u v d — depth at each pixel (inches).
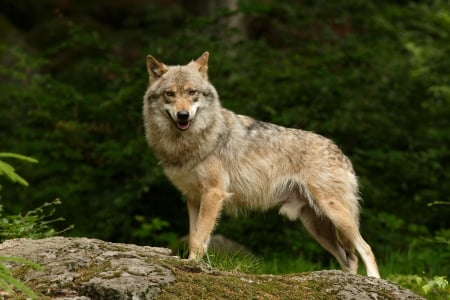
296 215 475.5
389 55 778.8
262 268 523.5
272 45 854.5
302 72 721.0
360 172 711.7
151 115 454.6
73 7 1222.3
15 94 733.3
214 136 449.7
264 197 472.7
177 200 730.8
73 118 747.4
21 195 731.4
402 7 945.5
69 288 271.9
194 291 279.7
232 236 693.3
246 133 467.5
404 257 641.0
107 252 303.7
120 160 705.6
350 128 700.0
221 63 709.9
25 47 1070.4
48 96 738.8
